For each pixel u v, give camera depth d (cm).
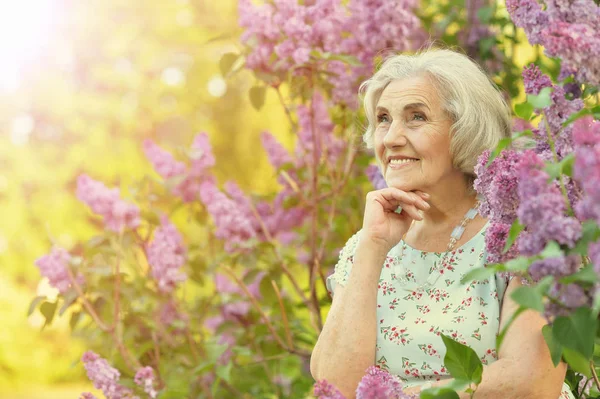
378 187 344
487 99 229
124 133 1130
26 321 1100
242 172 1159
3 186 1076
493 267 151
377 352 227
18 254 1091
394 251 241
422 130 228
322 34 338
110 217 363
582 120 165
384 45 339
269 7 348
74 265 351
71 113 1084
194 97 1177
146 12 1135
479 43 416
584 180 139
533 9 190
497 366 202
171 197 406
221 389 407
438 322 221
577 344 147
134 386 314
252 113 1138
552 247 144
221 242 415
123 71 1130
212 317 435
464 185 235
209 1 1155
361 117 370
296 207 401
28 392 1067
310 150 381
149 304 373
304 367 412
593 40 166
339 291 248
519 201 174
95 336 360
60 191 1085
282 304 361
